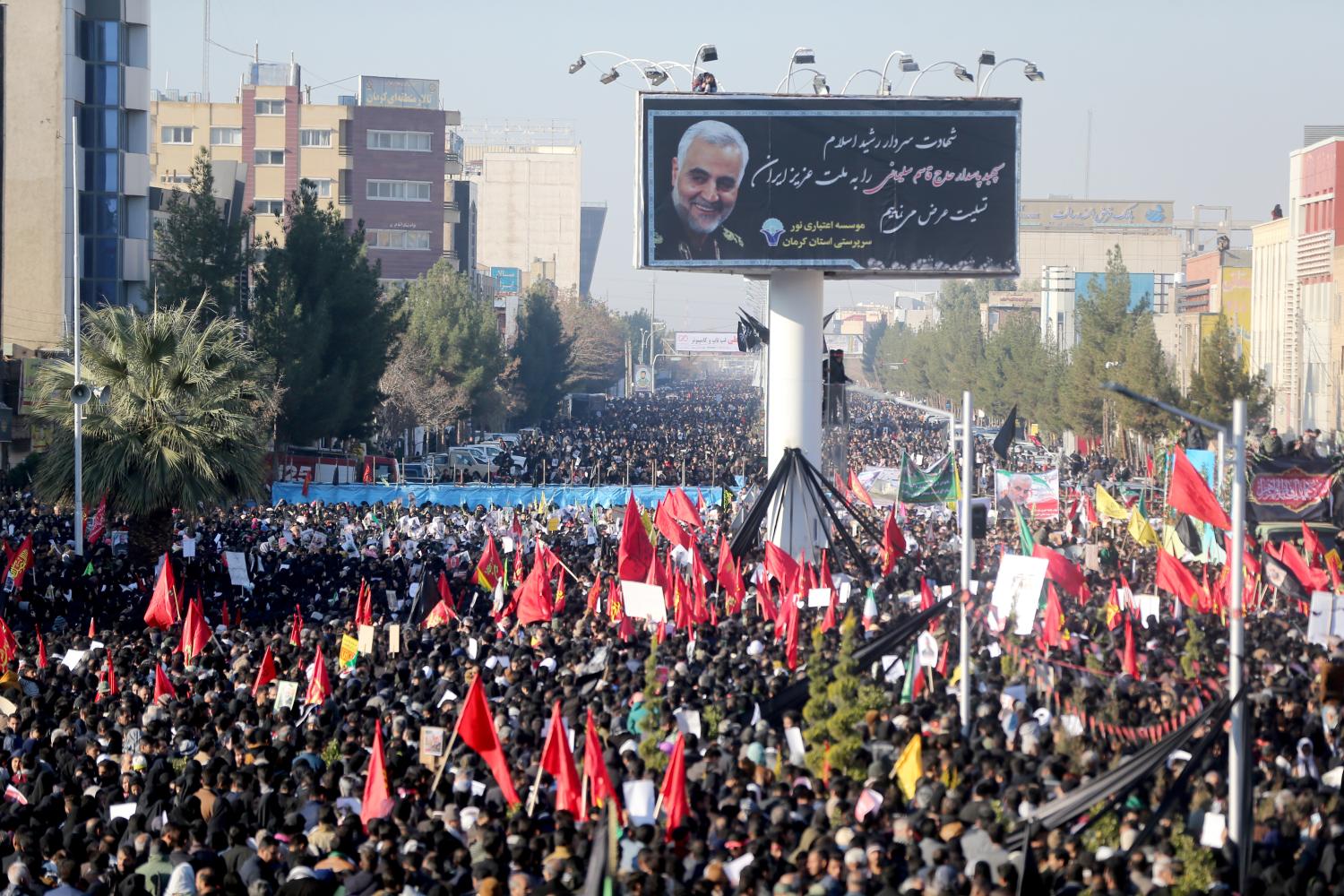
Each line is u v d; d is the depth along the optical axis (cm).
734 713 6047
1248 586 10238
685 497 12481
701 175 14075
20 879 4244
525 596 9412
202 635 8288
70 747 5934
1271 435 14938
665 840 4388
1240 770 4862
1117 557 11962
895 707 6053
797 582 10262
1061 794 4912
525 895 3891
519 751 5588
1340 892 4212
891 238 14150
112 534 14312
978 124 14188
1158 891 4069
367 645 8088
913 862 4100
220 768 5212
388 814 4850
